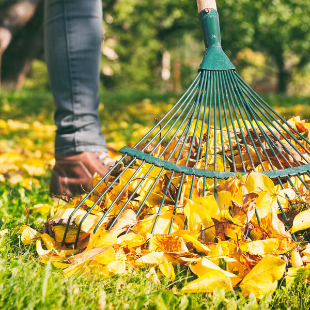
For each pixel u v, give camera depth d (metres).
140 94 9.74
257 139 1.84
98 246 1.39
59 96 2.46
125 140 4.61
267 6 16.53
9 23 10.13
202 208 1.45
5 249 1.51
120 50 25.02
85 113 2.46
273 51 21.53
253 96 1.77
